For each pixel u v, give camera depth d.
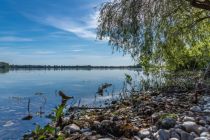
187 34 18.27
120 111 12.12
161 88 19.17
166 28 17.05
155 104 12.20
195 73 24.23
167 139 7.62
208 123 8.80
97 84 36.41
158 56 18.33
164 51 18.11
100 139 7.92
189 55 20.28
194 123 8.26
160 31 16.95
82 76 63.12
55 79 51.81
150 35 16.58
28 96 24.28
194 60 24.39
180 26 17.66
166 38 17.38
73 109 15.60
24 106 18.64
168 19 16.61
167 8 16.27
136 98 16.20
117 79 47.16
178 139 7.53
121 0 16.11
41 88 32.19
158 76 21.56
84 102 19.77
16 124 13.39
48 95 24.80
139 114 11.04
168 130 7.98
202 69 24.81
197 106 10.84
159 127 8.53
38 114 15.65
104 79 47.78
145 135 8.02
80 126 9.75
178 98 14.24
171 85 19.80
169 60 19.09
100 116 10.99
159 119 8.90
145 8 15.86
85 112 13.95
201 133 7.74
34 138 9.38
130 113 11.40
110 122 8.78
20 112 16.45
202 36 18.95
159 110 11.05
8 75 74.44
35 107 18.14
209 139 7.19
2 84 39.84
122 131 8.45
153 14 15.97
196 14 17.78
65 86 34.19
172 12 16.39
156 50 17.77
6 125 13.19
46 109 17.30
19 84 39.66
